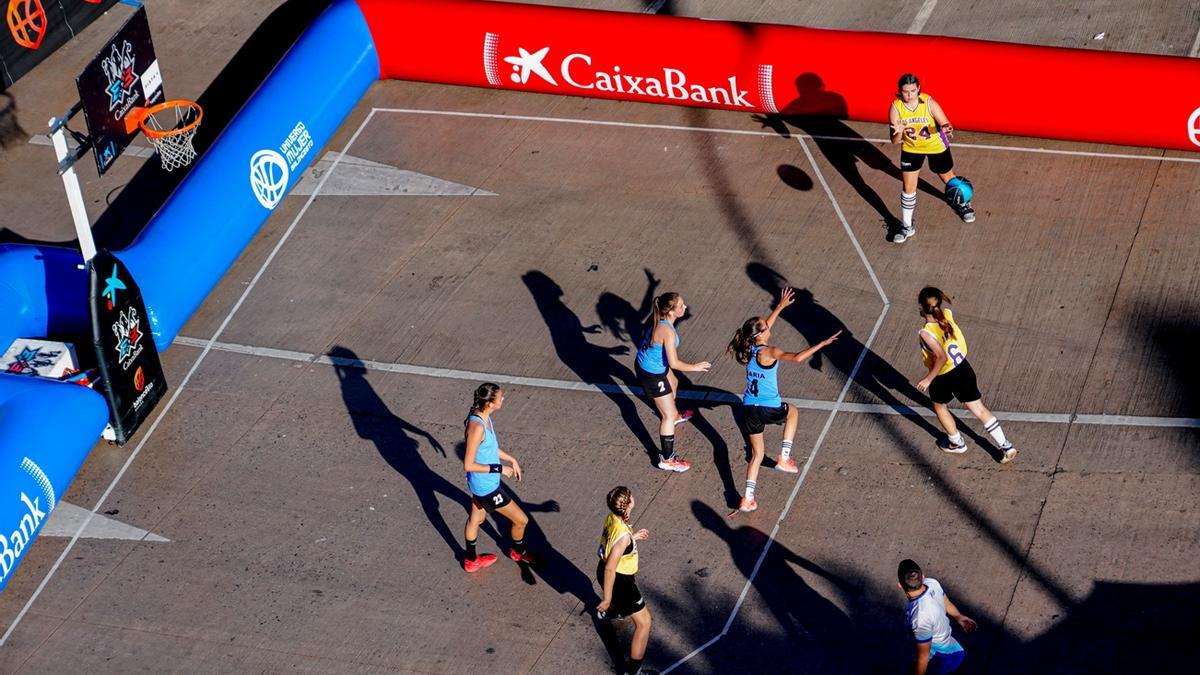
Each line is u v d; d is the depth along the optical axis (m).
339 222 15.05
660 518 11.28
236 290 14.22
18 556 10.98
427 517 11.52
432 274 14.20
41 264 12.98
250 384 13.01
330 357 13.24
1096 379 12.09
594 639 10.36
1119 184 14.41
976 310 13.02
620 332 13.22
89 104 13.16
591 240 14.45
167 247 13.55
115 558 11.33
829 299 13.34
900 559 10.71
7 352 12.50
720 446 11.90
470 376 12.88
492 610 10.66
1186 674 9.60
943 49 14.91
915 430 11.83
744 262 13.94
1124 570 10.41
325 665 10.32
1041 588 10.36
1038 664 9.80
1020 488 11.19
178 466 12.17
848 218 14.41
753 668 10.02
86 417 11.77
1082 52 14.58
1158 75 14.18
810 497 11.32
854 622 10.27
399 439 12.27
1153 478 11.11
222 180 14.35
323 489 11.84
